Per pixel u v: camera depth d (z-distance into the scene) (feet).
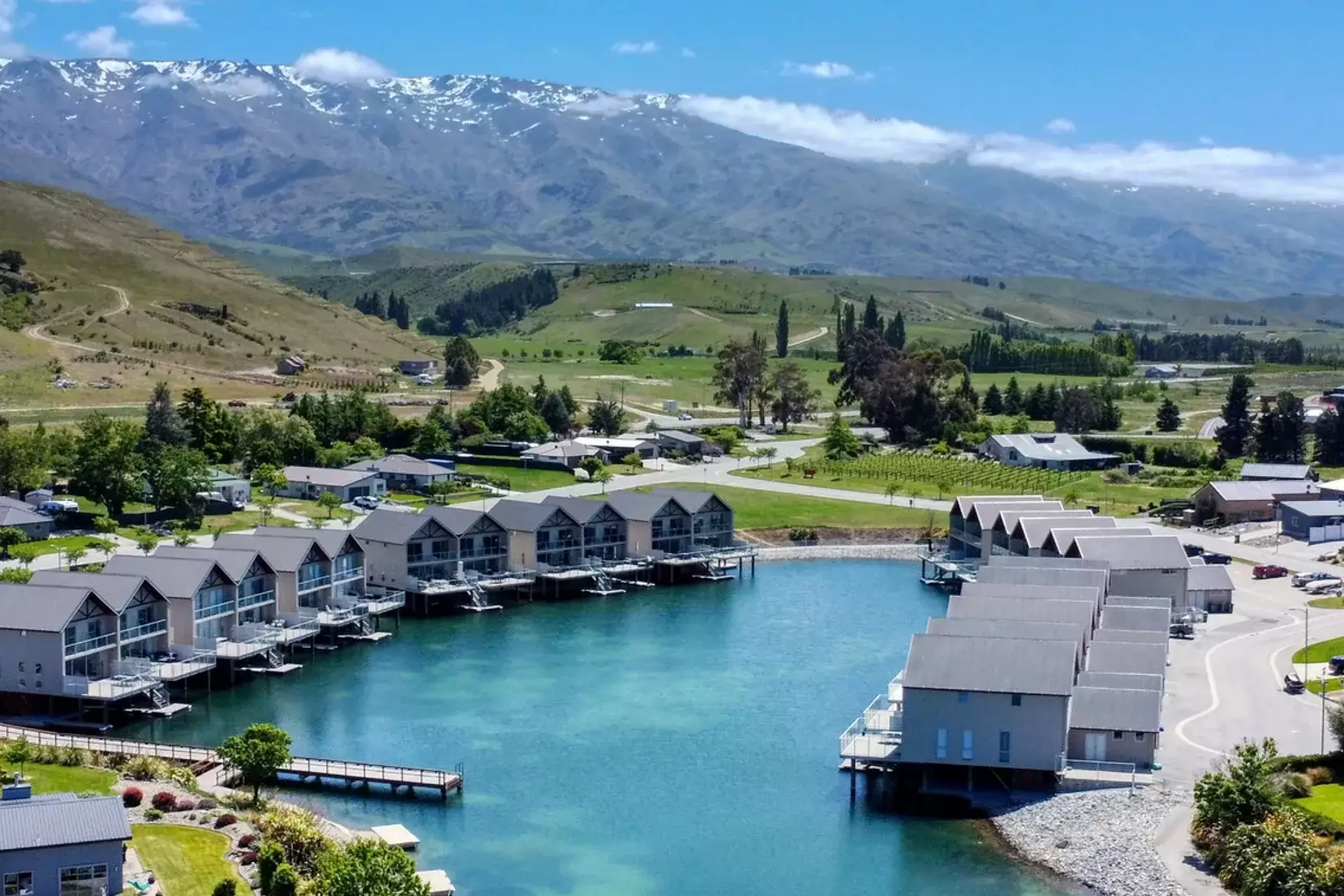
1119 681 392.88
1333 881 280.10
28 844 263.08
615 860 325.42
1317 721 400.67
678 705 447.01
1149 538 562.25
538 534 625.41
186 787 341.82
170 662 451.53
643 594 627.46
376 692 458.50
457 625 560.20
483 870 319.68
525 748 403.34
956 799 360.89
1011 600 451.12
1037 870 317.01
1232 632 516.73
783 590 634.02
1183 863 311.06
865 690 465.88
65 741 377.91
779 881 313.94
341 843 312.29
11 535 604.08
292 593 516.32
